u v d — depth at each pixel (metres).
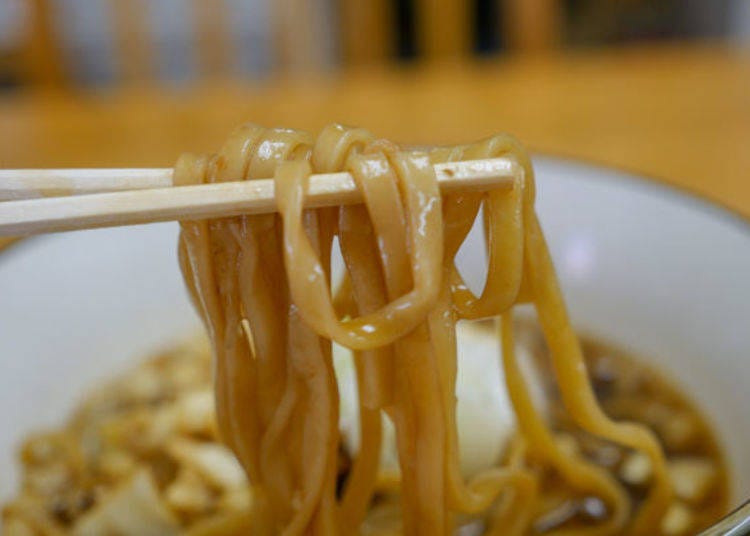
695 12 1.03
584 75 0.60
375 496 0.37
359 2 0.69
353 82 0.62
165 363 0.43
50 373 0.40
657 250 0.39
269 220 0.27
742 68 0.59
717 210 0.38
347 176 0.25
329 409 0.28
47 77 0.69
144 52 0.69
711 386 0.37
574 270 0.41
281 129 0.27
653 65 0.60
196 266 0.27
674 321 0.38
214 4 0.69
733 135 0.52
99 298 0.41
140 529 0.36
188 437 0.39
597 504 0.36
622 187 0.40
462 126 0.55
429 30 0.70
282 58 0.70
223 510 0.36
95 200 0.25
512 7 0.69
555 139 0.53
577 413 0.30
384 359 0.27
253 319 0.27
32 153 0.55
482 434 0.38
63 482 0.38
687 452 0.37
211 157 0.27
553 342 0.29
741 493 0.34
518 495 0.34
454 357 0.27
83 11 0.94
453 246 0.27
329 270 0.27
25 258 0.39
